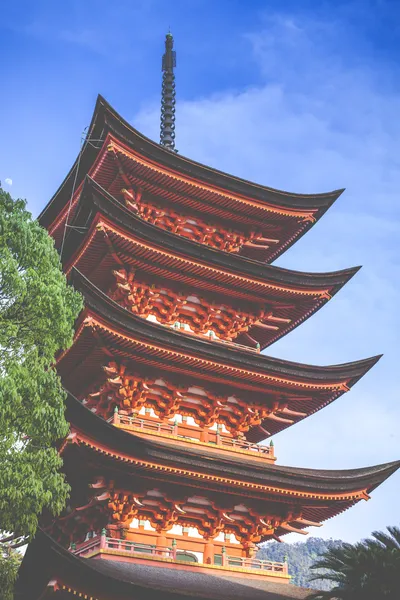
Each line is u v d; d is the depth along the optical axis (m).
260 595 31.94
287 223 45.44
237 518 36.81
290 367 39.25
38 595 29.38
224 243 44.50
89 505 33.25
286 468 37.72
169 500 34.56
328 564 31.83
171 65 53.72
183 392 37.81
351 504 38.94
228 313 42.22
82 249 37.59
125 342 34.69
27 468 22.66
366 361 41.22
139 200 41.38
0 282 23.41
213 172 41.47
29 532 23.39
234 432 39.69
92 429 30.86
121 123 38.19
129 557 32.00
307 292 42.56
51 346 24.48
